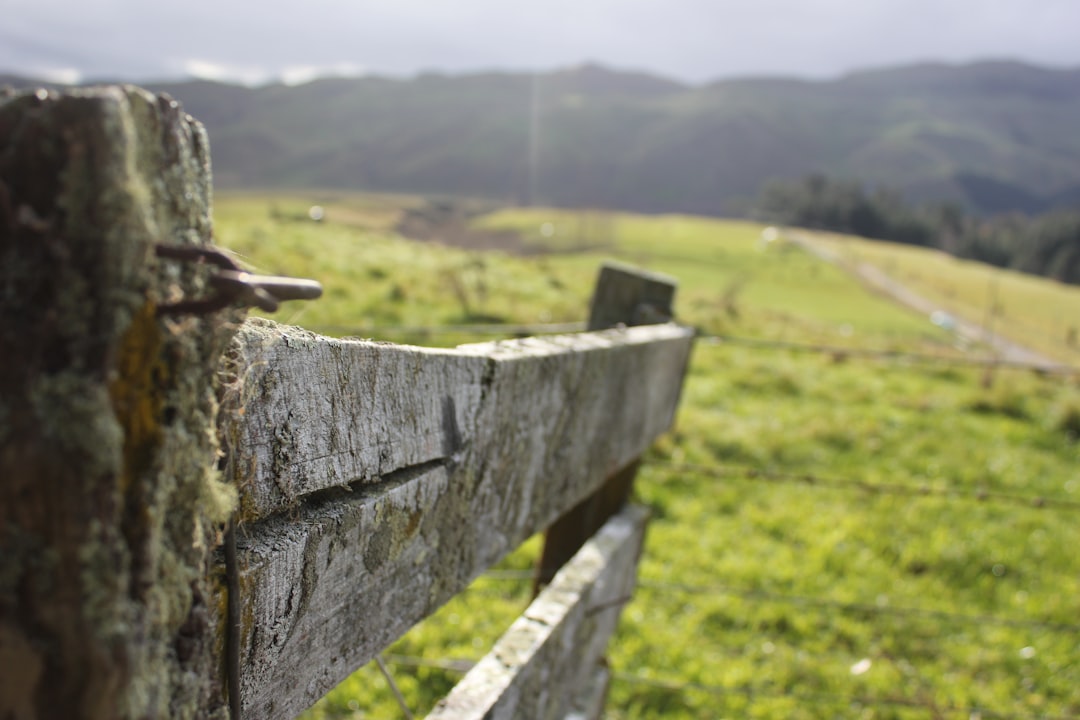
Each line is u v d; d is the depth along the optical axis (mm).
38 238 562
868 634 5246
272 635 916
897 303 45062
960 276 65062
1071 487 8781
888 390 12711
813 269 57219
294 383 899
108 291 576
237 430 820
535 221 80125
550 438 1687
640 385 2342
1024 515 7809
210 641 764
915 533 7062
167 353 648
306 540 934
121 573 600
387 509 1100
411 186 192000
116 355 588
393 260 16359
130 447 621
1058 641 5480
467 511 1365
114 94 577
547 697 1967
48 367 568
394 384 1087
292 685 987
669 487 7328
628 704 4191
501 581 4910
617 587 2619
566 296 16484
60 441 561
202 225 716
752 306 26953
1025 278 74938
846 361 14742
